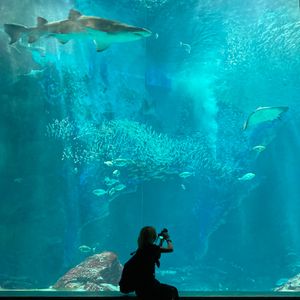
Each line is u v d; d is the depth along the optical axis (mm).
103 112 23453
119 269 12375
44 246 20078
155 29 22453
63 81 21578
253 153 25453
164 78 24719
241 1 20656
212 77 24203
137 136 23922
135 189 24141
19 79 19359
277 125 24641
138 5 21297
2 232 19297
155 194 25062
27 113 19875
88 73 22562
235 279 24562
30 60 19391
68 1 19938
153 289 4359
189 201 25453
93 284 11352
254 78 23156
